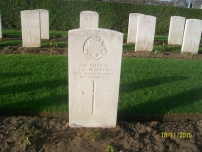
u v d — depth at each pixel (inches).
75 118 70.9
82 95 68.5
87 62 65.1
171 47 189.9
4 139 64.3
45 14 193.3
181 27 198.5
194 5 512.7
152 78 113.4
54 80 104.3
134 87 103.2
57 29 265.9
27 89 95.8
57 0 255.0
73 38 62.4
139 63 132.1
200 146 67.1
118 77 67.5
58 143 63.6
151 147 64.6
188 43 166.1
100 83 67.8
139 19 159.0
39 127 71.3
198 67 133.6
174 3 437.4
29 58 130.0
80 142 64.3
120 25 276.1
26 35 159.3
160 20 277.6
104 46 63.9
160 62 137.1
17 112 83.4
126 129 72.7
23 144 62.1
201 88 107.1
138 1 383.2
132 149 62.8
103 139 66.3
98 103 69.9
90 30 62.1
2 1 248.4
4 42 177.2
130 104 90.8
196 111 90.0
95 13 181.9
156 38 241.4
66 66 121.0
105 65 65.9
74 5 259.0
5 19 254.8
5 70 112.2
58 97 91.7
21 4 251.8
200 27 162.4
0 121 74.5
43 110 84.3
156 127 76.5
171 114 87.6
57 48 163.5
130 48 178.2
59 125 73.3
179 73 122.5
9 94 91.6
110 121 72.3
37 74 109.3
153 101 93.6
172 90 103.2
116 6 267.7
